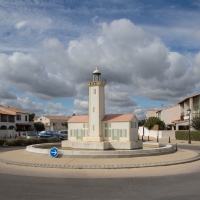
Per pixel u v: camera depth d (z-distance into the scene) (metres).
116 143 24.14
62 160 16.86
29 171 13.95
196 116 48.31
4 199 8.62
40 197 8.88
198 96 51.31
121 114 25.98
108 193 9.45
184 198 8.76
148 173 13.41
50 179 11.91
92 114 25.77
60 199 8.66
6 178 12.11
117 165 15.11
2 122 65.56
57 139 38.12
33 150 20.36
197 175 12.88
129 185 10.72
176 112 68.44
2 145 31.50
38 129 80.38
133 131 25.31
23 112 75.88
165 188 10.19
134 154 18.66
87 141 25.25
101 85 26.02
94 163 15.79
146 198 8.79
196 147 31.12
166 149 21.42
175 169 14.66
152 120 65.12
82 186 10.55
